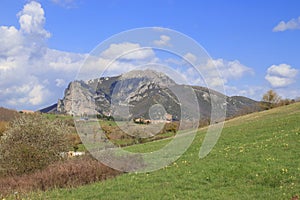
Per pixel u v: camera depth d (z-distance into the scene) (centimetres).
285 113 5666
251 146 2922
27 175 2483
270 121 4575
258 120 5106
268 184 1884
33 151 2695
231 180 2025
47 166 2606
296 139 2908
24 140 2792
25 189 2138
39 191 2092
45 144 2808
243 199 1683
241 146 3011
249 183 1941
